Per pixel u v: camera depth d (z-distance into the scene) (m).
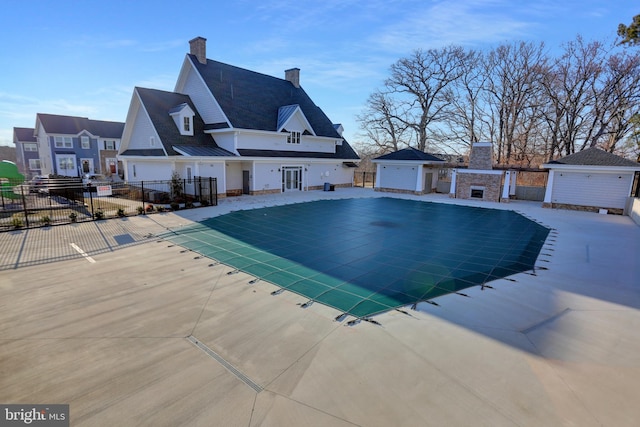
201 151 19.80
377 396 3.61
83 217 13.70
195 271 7.71
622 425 3.22
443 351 4.51
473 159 22.89
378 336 4.90
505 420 3.27
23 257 8.62
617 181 17.58
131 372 4.03
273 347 4.60
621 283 7.24
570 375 4.01
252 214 15.38
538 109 30.86
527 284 7.16
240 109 22.64
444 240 11.16
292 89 29.33
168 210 15.77
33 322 5.26
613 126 28.17
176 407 3.44
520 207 19.58
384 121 38.84
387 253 9.52
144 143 21.97
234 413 3.37
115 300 6.11
